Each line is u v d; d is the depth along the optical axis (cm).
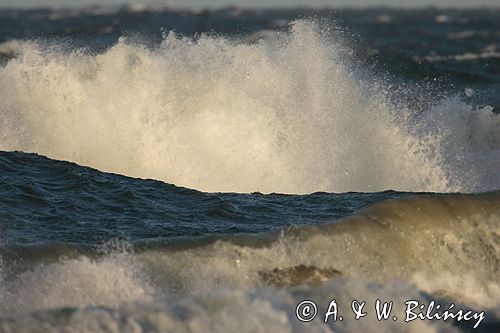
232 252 3659
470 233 3956
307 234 3797
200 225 4469
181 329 2998
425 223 3941
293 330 3117
